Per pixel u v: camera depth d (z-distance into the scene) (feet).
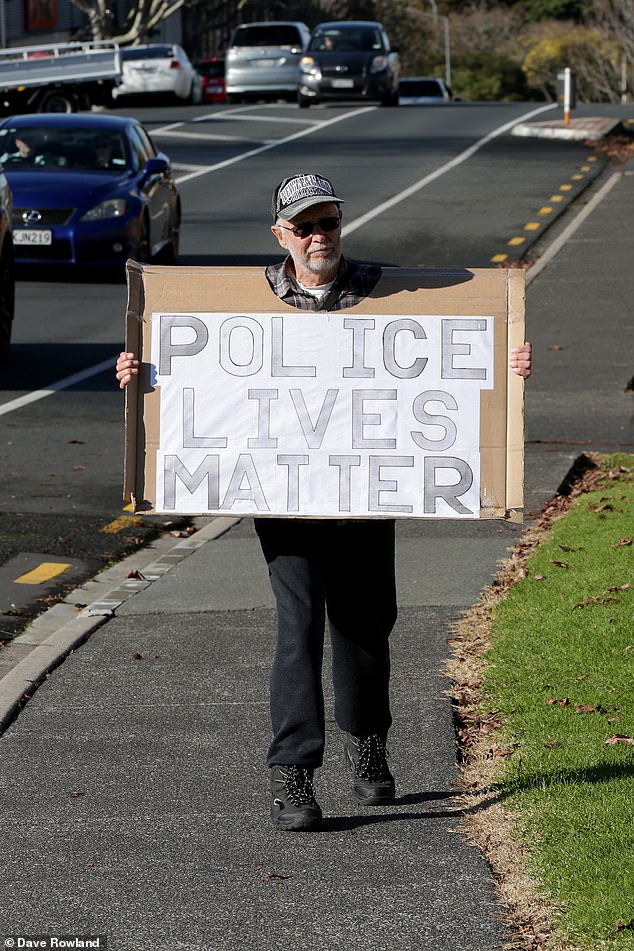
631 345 65.82
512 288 22.20
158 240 85.20
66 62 153.89
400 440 22.30
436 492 22.30
